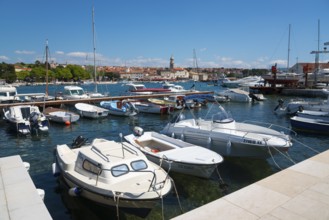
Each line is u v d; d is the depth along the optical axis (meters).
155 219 7.34
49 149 14.71
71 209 7.90
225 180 9.98
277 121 23.73
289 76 56.28
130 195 6.64
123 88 74.31
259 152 11.06
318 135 17.72
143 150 10.43
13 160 8.23
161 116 26.66
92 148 8.59
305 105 25.30
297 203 4.85
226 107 34.09
